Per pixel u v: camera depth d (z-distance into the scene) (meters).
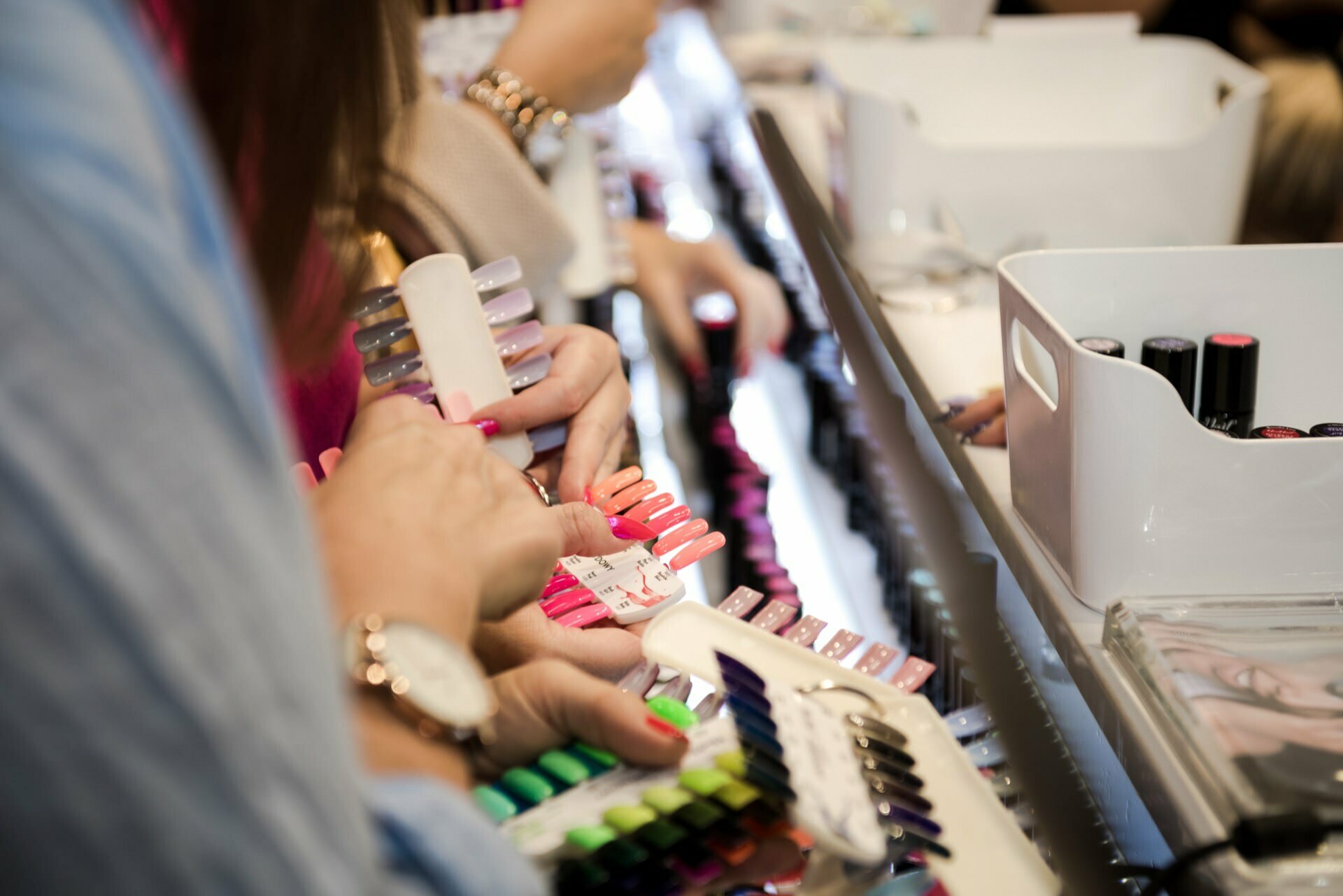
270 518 0.24
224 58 0.55
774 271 1.61
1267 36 1.60
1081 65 1.24
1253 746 0.48
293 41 0.56
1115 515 0.61
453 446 0.50
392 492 0.46
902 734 0.53
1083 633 0.61
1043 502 0.67
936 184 1.15
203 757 0.22
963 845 0.47
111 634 0.21
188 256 0.23
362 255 0.74
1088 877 0.48
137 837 0.22
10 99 0.21
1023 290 0.66
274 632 0.24
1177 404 0.59
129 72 0.24
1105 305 0.73
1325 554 0.62
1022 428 0.69
